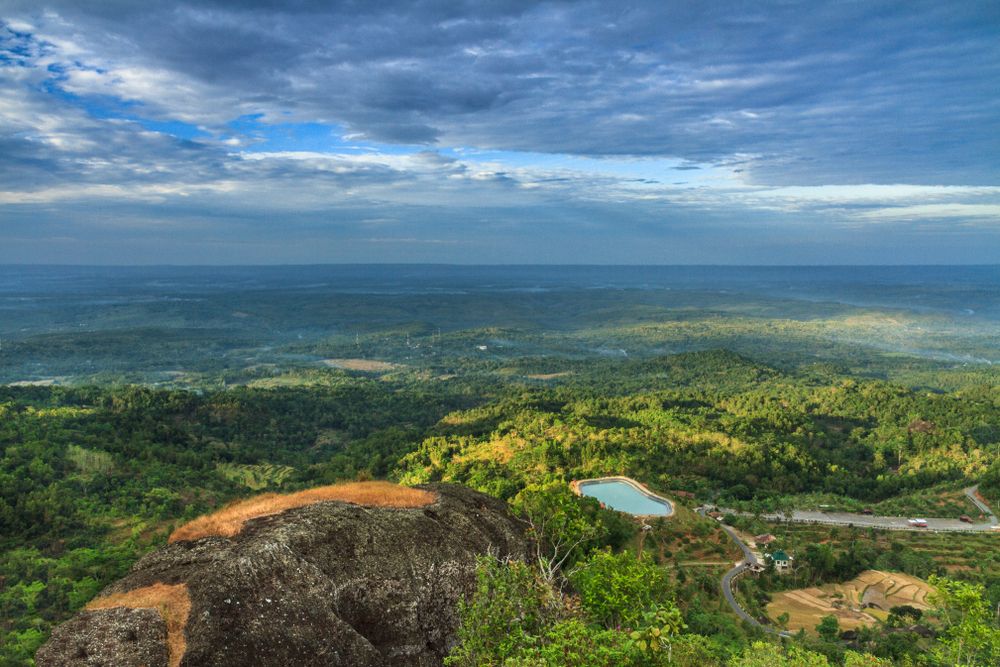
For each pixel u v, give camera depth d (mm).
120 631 18812
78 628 18891
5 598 66938
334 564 23766
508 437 142750
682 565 74938
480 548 28422
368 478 34531
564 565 32188
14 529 85812
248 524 24750
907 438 165500
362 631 23219
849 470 146125
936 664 40688
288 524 24484
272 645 19953
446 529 28359
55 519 88812
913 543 103062
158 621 19328
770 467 135875
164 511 96750
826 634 64625
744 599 70625
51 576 73188
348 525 25578
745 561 81812
